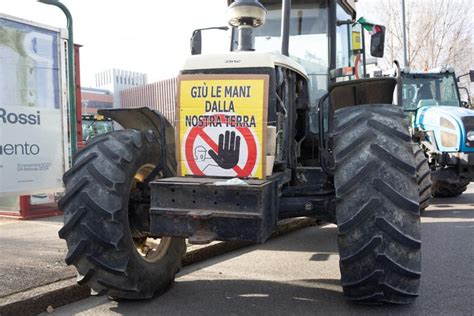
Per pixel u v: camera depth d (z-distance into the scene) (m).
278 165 3.73
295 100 4.26
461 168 8.96
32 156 6.20
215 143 3.39
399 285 3.21
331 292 3.98
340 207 3.17
